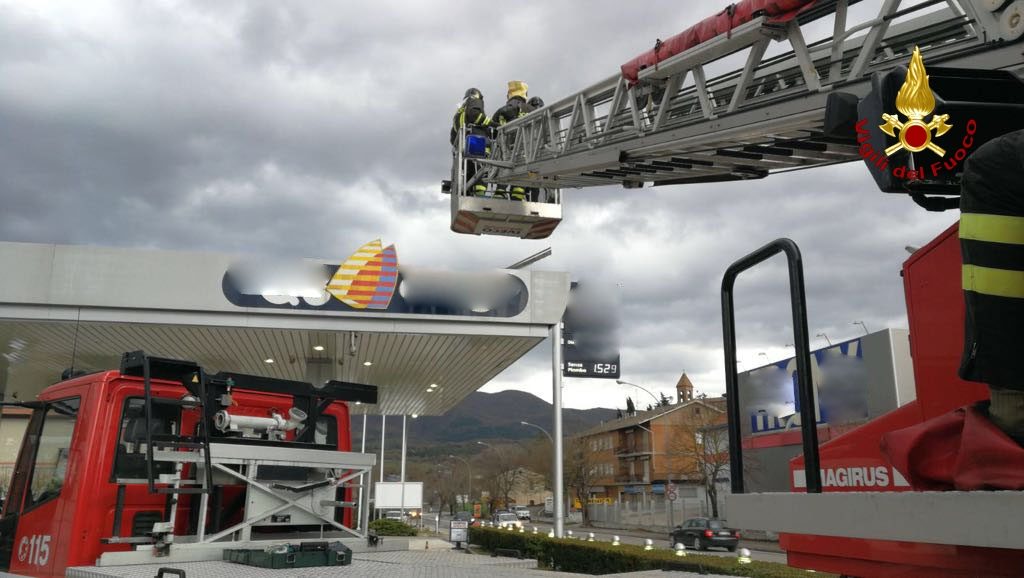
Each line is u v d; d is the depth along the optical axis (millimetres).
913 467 1715
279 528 4680
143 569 3547
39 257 15406
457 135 11406
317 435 5406
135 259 15750
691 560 11969
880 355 14680
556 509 17797
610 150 8453
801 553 2588
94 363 21094
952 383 2258
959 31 4918
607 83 8586
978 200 1474
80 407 4395
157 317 15828
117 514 4066
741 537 32719
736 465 2217
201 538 4062
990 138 2295
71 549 4039
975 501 1245
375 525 20766
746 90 6695
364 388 5504
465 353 19781
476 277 17297
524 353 19625
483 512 85188
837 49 5781
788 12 5949
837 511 1597
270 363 21641
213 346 18859
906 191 2410
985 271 1456
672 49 7262
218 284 16016
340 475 4742
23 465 4730
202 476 4262
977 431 1536
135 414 4465
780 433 22609
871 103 2480
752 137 6691
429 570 3498
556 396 17844
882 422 2668
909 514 1386
